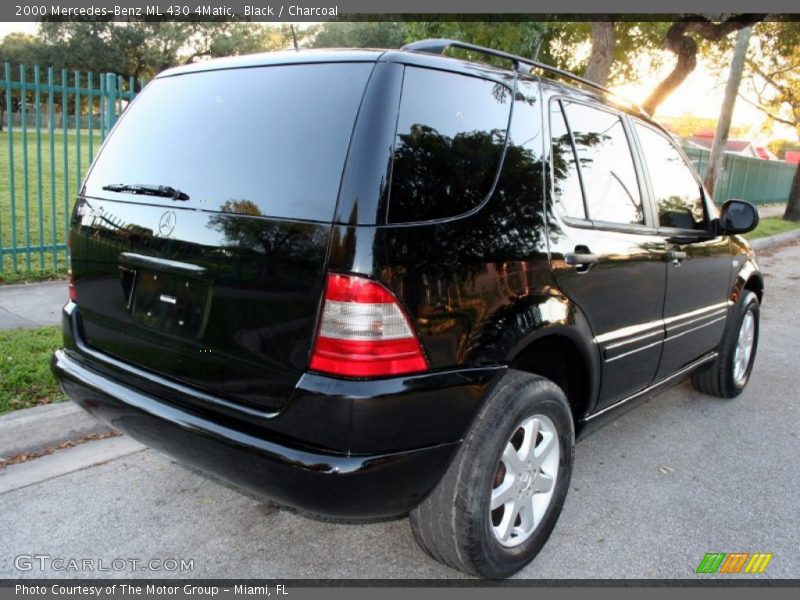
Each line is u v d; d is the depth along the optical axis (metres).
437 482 2.42
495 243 2.52
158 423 2.53
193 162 2.61
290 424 2.25
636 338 3.46
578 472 3.83
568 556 3.01
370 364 2.17
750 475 3.88
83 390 2.84
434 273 2.29
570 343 2.97
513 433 2.59
